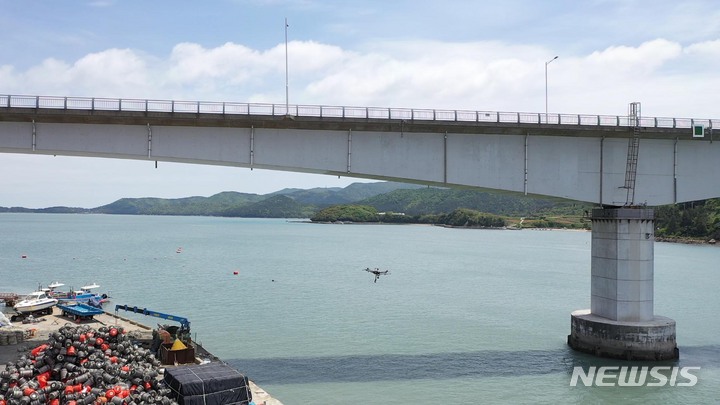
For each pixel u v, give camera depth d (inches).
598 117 1881.2
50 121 1664.6
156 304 2950.3
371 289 3513.8
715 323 2527.1
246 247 7283.5
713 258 5984.3
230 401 1272.1
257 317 2596.0
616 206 1936.5
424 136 1846.7
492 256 6043.3
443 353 1980.8
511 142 1892.2
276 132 1775.3
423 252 6569.9
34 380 1248.8
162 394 1246.3
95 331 1437.0
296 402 1492.4
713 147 1988.2
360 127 1787.6
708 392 1584.6
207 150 1742.1
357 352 1990.7
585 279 4062.5
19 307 2377.0
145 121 1686.8
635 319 1844.2
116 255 5959.6
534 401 1518.2
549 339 2182.6
